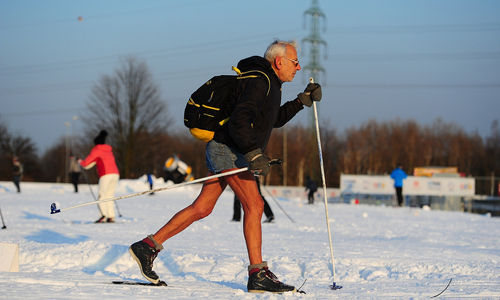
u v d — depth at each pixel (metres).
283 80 7.81
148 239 7.84
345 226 22.91
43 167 176.38
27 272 8.54
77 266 10.03
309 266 10.52
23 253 10.37
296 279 9.32
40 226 18.77
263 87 7.29
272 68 7.66
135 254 7.74
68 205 32.28
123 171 91.19
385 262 11.12
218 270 9.82
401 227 23.55
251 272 7.55
